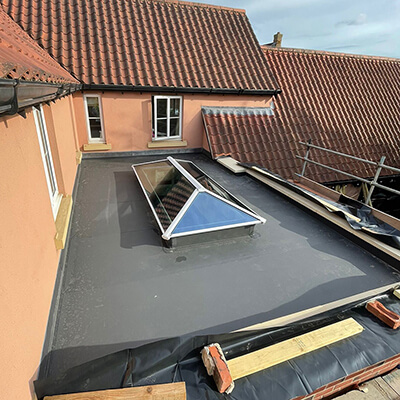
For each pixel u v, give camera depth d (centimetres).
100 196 572
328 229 502
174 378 229
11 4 797
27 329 197
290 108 1115
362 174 1055
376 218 564
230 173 778
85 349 250
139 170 661
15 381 169
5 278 166
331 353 262
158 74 844
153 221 478
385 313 301
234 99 951
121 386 213
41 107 373
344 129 1142
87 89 751
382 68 1434
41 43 748
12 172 196
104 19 880
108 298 309
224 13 1085
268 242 446
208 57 945
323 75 1285
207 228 404
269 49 1258
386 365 308
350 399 307
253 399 222
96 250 394
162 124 909
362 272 387
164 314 292
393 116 1273
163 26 952
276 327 273
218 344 248
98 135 856
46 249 273
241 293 330
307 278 366
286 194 615
